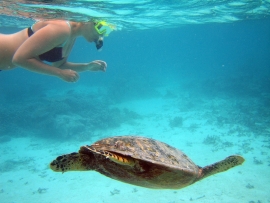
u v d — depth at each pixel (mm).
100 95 37031
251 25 51031
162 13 21078
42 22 4203
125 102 34031
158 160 2400
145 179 2471
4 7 11281
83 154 2248
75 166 2322
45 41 3881
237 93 31953
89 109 25078
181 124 22234
